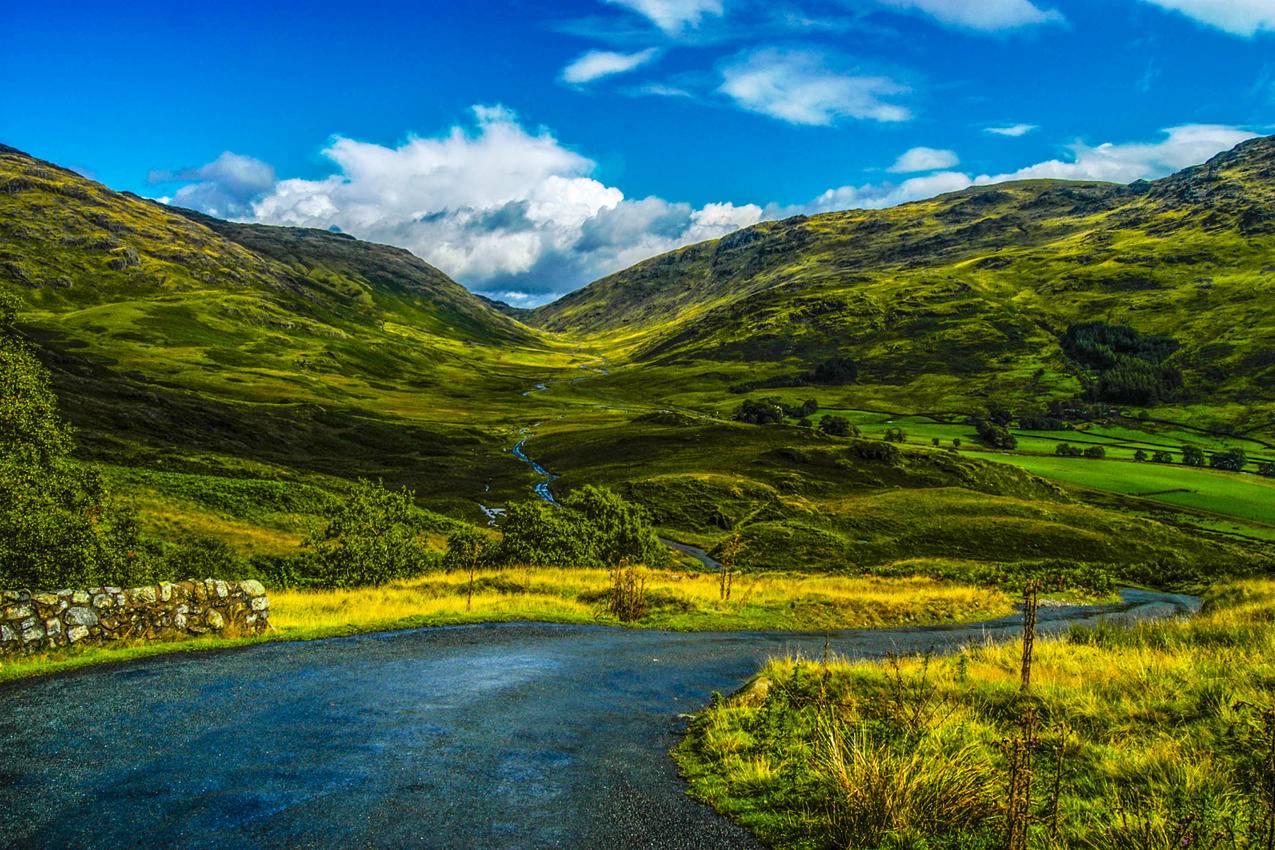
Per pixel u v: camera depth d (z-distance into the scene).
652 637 20.64
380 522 37.91
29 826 6.56
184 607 16.12
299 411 162.50
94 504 26.31
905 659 16.22
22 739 8.89
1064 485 148.12
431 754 8.97
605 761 9.12
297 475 90.75
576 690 13.02
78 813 6.87
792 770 8.55
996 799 7.50
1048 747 9.25
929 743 9.00
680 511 102.62
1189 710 10.81
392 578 36.06
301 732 9.56
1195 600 54.25
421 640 17.34
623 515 58.34
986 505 105.25
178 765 8.20
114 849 6.18
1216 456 181.50
